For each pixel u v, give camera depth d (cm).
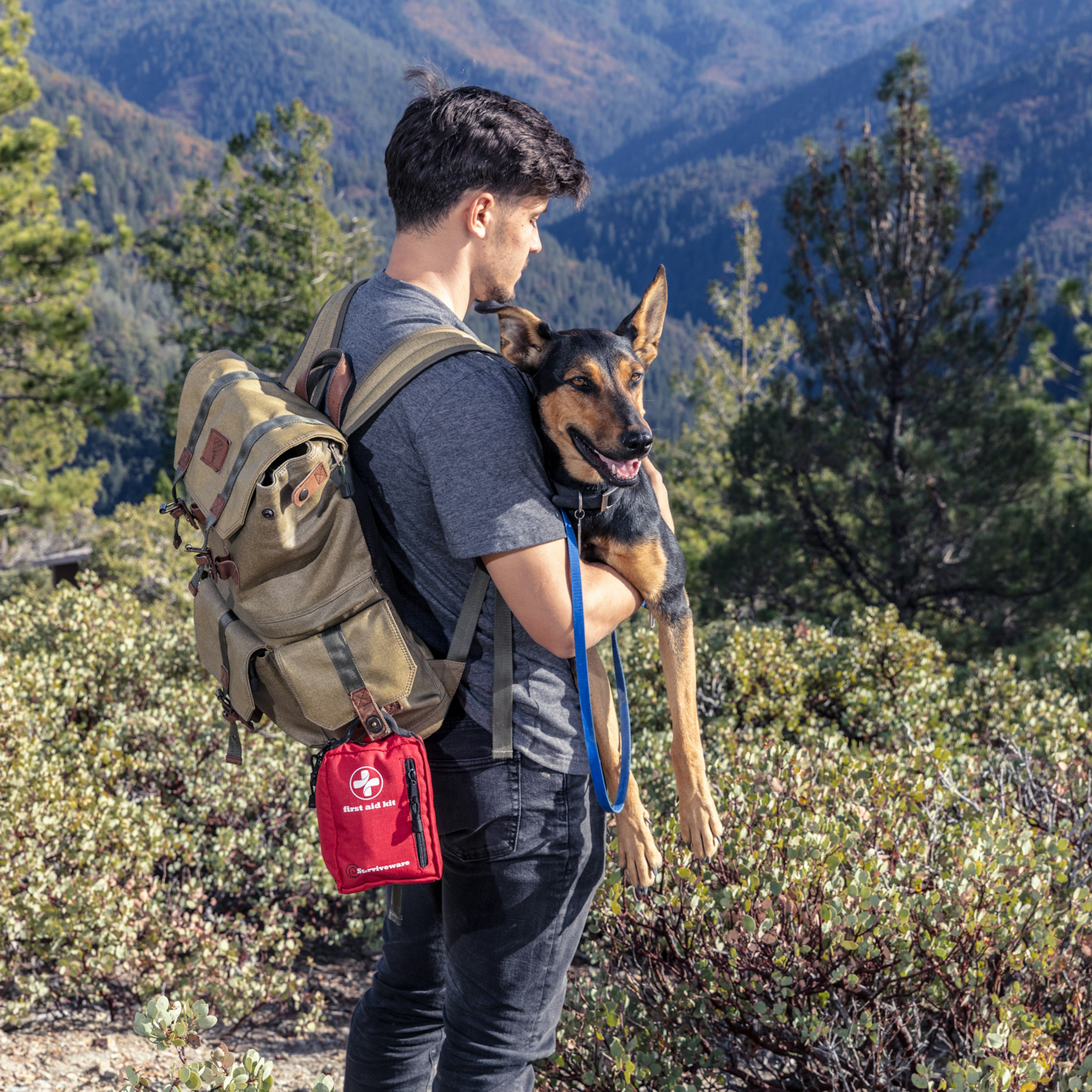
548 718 176
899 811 334
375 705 162
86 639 638
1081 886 308
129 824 449
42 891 401
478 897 180
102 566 1669
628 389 204
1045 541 1202
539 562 162
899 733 507
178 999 404
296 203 2888
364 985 503
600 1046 291
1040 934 279
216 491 161
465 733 174
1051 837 323
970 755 468
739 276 3016
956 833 326
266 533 155
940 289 1376
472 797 174
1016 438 1281
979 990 273
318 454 156
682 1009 302
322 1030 445
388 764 161
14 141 1616
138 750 559
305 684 160
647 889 300
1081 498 1243
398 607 171
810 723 576
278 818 527
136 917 425
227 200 2983
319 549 160
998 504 1289
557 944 184
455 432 160
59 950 405
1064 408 1580
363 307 180
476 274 186
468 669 173
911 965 275
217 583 179
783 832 305
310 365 182
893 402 1395
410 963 206
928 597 1362
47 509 1944
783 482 1439
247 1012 415
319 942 548
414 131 174
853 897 275
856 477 1362
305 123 2934
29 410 1864
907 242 1382
